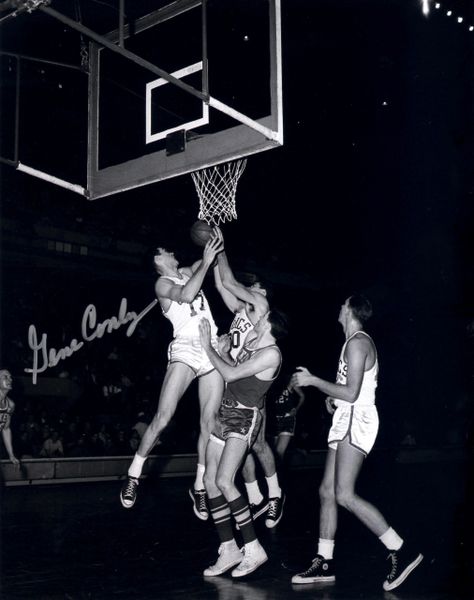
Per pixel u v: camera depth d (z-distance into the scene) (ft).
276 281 71.00
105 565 16.47
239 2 17.78
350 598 13.46
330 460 15.15
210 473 15.93
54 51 46.09
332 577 14.85
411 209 76.54
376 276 78.23
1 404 33.35
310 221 75.20
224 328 66.95
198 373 18.15
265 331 15.69
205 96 16.03
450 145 69.92
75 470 41.98
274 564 16.57
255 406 15.51
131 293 63.67
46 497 32.48
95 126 21.72
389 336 76.48
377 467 53.83
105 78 21.65
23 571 15.78
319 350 73.61
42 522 23.54
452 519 23.16
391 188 75.66
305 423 65.51
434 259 76.84
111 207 61.72
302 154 70.79
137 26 20.77
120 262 61.26
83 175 60.08
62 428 49.83
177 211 67.31
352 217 77.00
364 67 61.26
